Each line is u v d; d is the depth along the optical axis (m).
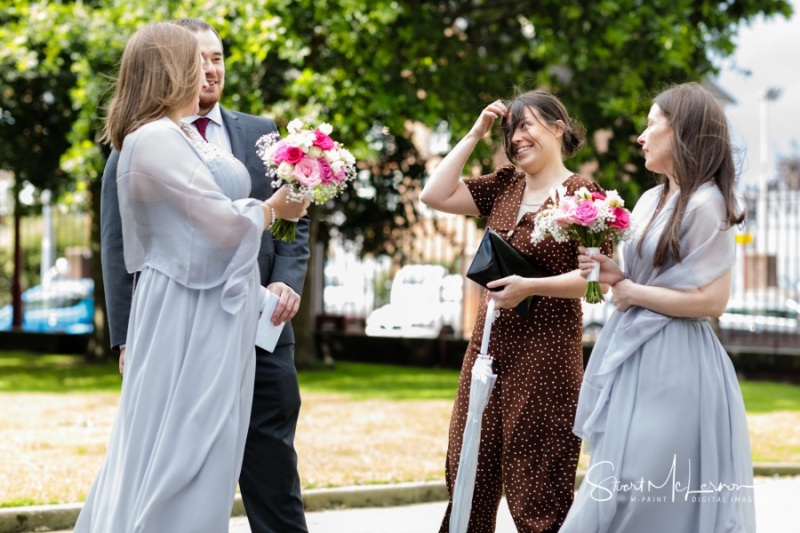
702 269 3.81
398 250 19.00
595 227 3.92
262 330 4.18
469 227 20.69
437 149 17.67
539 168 4.52
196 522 3.47
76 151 14.39
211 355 3.59
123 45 14.28
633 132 15.40
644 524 3.78
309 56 14.02
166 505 3.47
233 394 3.59
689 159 3.86
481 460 4.48
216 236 3.60
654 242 3.90
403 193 18.17
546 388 4.37
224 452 3.55
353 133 13.69
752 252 21.31
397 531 5.89
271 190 4.57
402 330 21.12
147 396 3.56
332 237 19.08
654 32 14.36
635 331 3.87
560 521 4.35
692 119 3.89
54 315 26.30
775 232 16.36
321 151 3.79
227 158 3.96
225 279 3.62
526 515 4.34
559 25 14.94
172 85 3.72
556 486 4.36
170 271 3.62
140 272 3.82
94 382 14.67
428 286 19.83
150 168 3.60
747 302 20.38
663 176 4.10
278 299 4.23
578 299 4.47
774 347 17.22
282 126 13.77
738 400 3.89
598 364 4.00
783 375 15.94
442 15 15.07
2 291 32.28
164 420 3.53
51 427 9.09
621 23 14.29
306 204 3.87
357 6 13.07
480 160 14.54
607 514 3.80
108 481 3.67
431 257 19.38
